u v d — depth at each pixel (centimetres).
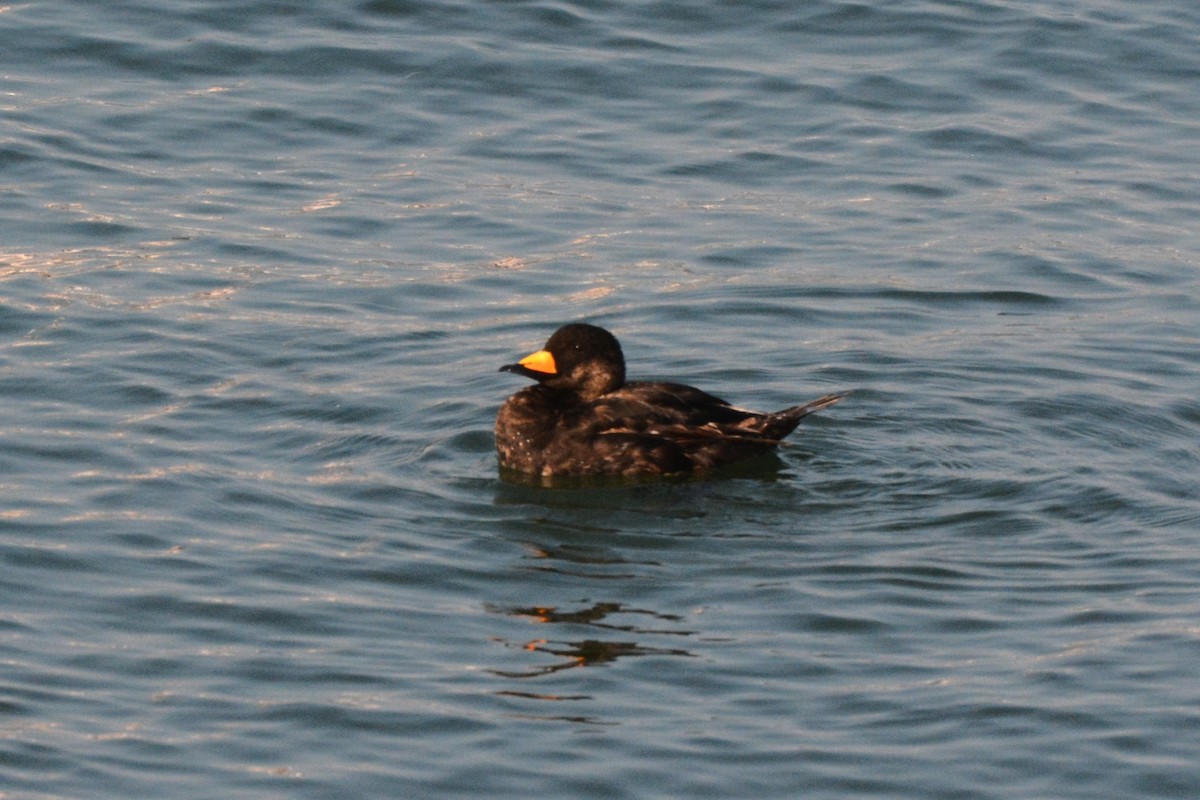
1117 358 1673
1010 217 1970
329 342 1688
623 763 1047
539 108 2156
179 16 2275
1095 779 1033
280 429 1521
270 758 1051
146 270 1805
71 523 1330
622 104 2169
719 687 1131
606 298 1789
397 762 1048
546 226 1931
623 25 2305
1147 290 1822
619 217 1958
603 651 1175
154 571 1269
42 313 1702
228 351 1658
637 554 1322
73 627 1191
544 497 1429
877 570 1290
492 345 1697
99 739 1065
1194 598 1238
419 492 1423
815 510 1395
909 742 1069
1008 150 2102
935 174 2055
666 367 1655
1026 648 1177
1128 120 2166
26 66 2177
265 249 1861
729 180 2036
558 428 1480
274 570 1276
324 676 1139
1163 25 2339
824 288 1814
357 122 2114
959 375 1638
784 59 2258
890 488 1430
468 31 2277
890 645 1185
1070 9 2372
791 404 1586
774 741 1071
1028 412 1562
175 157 2033
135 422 1514
